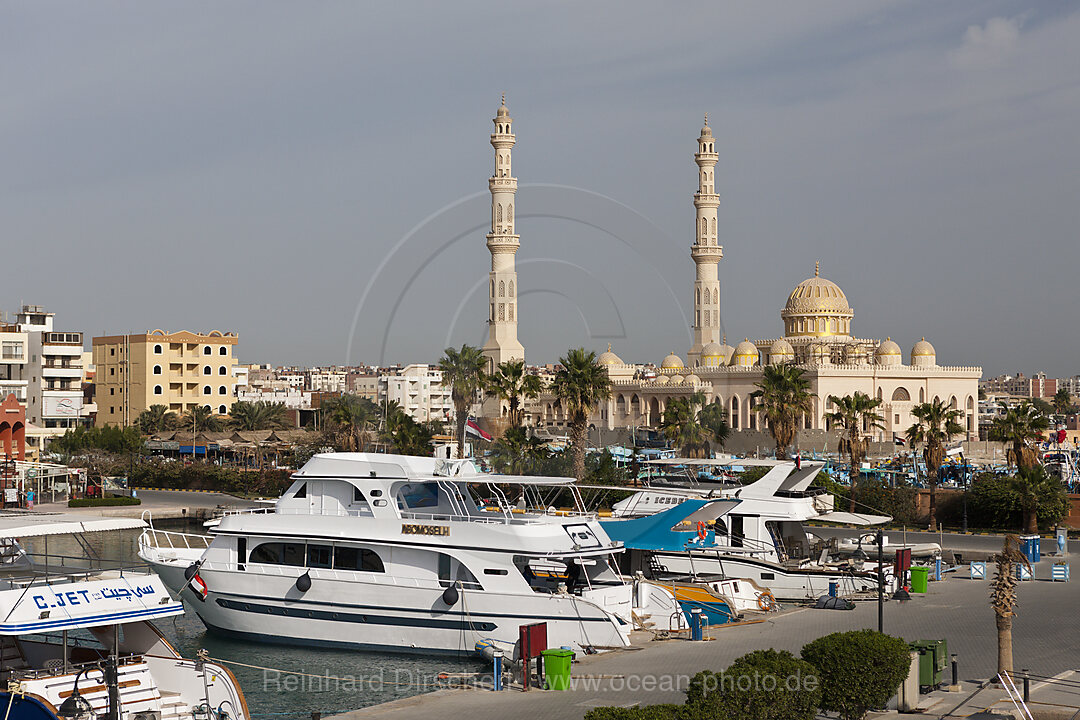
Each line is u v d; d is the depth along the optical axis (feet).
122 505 295.69
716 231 570.87
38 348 465.47
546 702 90.94
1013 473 287.89
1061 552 203.00
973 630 125.18
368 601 124.47
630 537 139.23
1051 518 239.50
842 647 79.36
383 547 125.39
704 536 142.61
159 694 82.53
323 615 126.72
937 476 291.38
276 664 120.88
